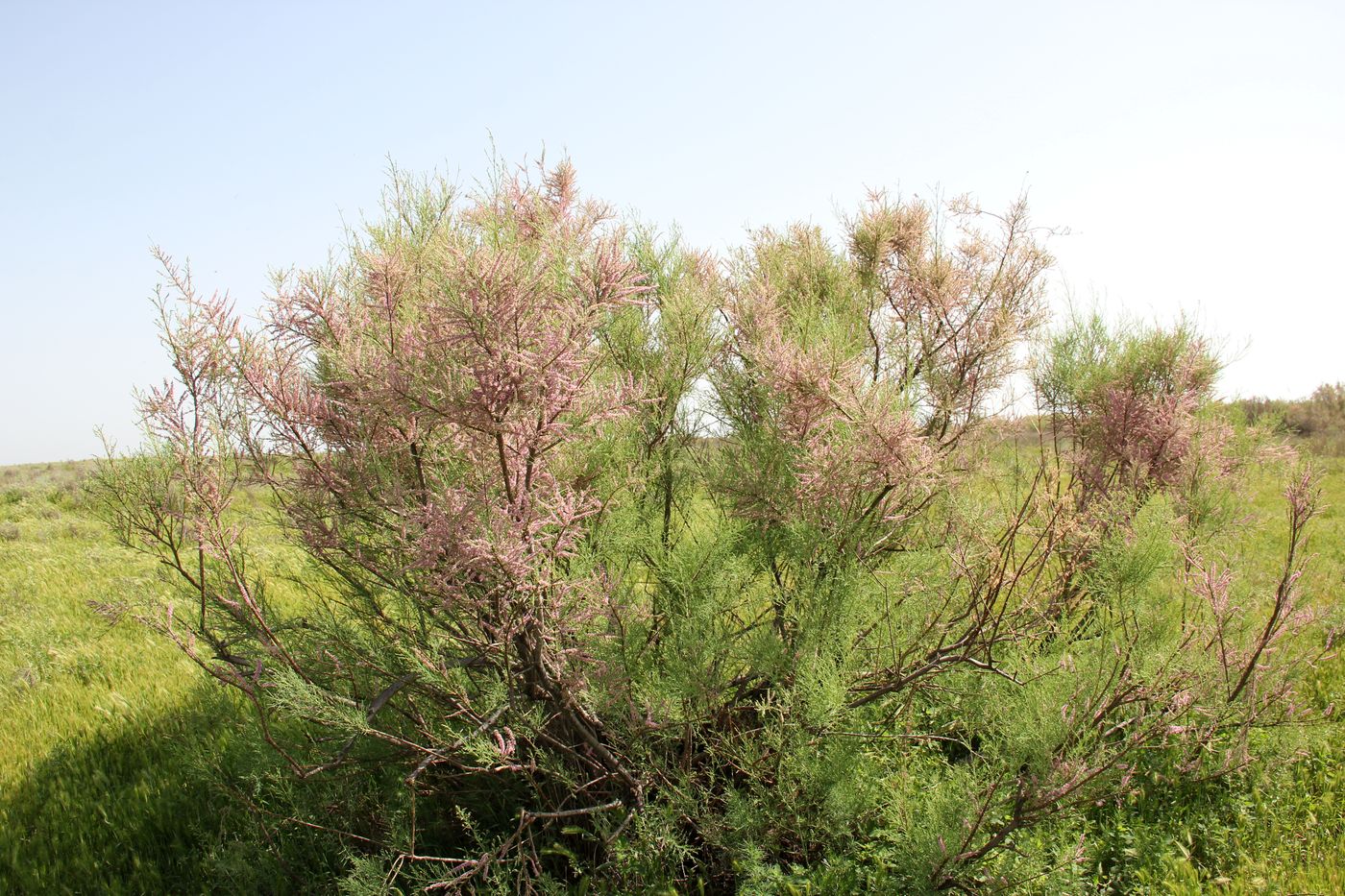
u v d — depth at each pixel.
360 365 2.62
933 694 3.51
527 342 2.26
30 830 3.89
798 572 3.12
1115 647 3.13
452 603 2.68
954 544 3.38
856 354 3.29
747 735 3.27
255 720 3.36
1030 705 2.91
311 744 3.54
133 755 4.48
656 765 3.10
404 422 2.71
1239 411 4.98
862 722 3.09
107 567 8.55
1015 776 2.86
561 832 3.18
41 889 3.46
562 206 3.61
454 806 3.40
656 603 3.31
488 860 2.78
